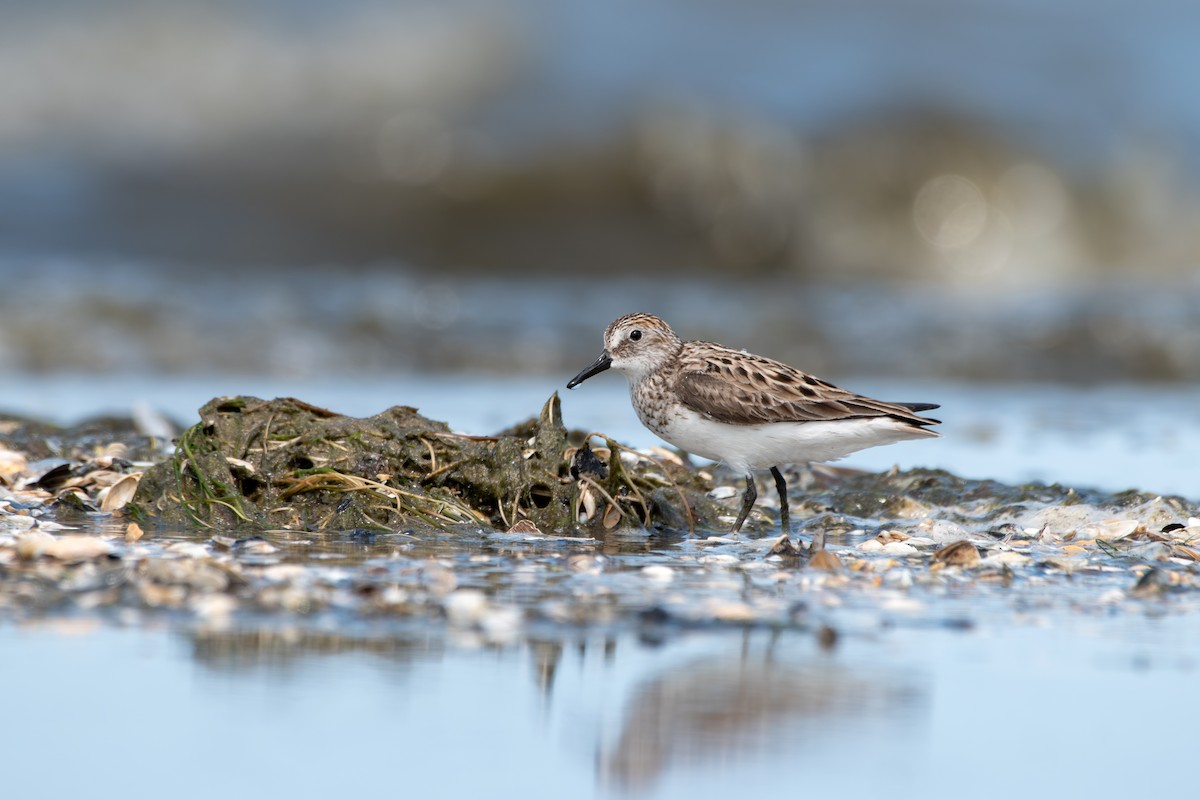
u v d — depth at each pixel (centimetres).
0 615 728
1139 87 3525
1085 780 576
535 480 1046
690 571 894
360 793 546
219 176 3002
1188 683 696
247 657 684
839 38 3466
